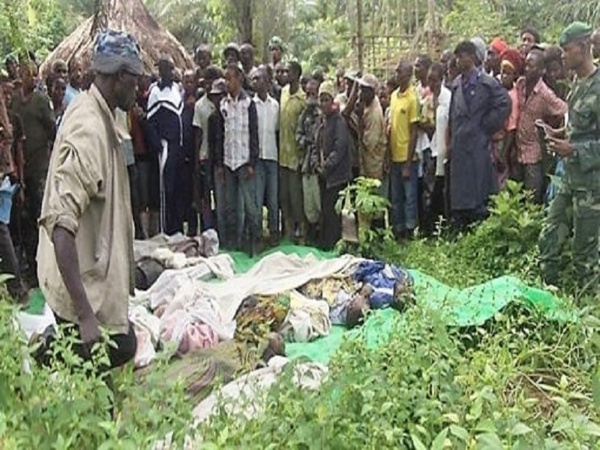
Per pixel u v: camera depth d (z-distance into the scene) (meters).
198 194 8.14
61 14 13.84
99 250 3.17
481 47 8.48
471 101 7.46
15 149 6.79
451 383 3.06
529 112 7.38
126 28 10.30
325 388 2.87
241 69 8.09
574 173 5.72
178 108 7.88
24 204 7.01
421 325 3.65
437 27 13.42
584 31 5.61
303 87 8.21
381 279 6.00
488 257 6.61
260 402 2.93
